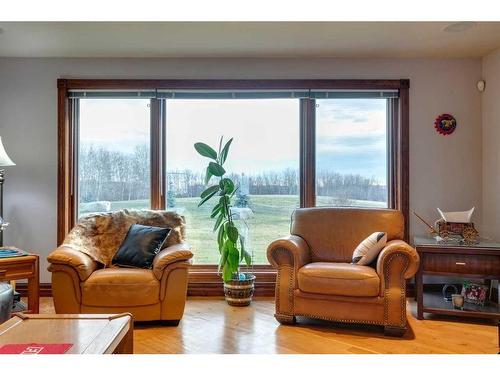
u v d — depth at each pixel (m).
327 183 4.04
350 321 2.84
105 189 4.03
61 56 3.86
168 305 2.96
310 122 3.98
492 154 3.75
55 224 3.90
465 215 3.33
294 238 3.22
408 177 3.90
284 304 3.02
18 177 3.90
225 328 2.94
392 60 3.92
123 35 3.30
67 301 2.88
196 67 3.93
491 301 3.32
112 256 3.35
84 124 4.01
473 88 3.91
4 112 3.89
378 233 3.05
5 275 2.80
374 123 4.03
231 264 3.44
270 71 3.93
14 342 1.56
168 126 4.02
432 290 3.80
